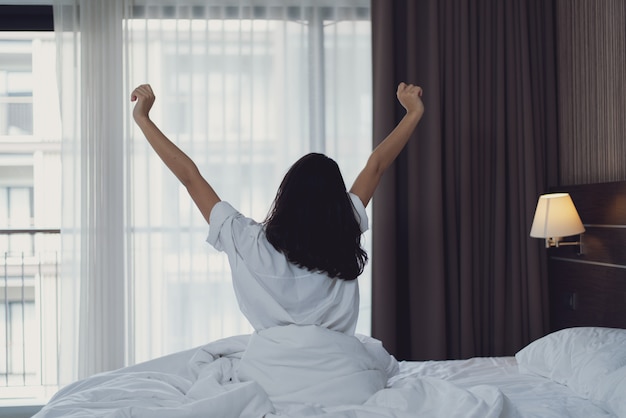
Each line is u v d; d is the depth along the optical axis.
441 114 3.74
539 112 3.80
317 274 1.66
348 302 1.70
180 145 3.85
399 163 3.79
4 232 4.34
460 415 1.50
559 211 3.10
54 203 4.18
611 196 3.01
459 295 3.74
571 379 2.28
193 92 3.87
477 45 3.79
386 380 1.78
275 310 1.65
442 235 3.68
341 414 1.48
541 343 2.59
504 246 3.72
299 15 3.92
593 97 3.37
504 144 3.75
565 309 3.49
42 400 4.04
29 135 4.97
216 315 3.85
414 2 3.73
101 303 3.75
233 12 3.89
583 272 3.29
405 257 3.78
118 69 3.79
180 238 3.83
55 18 3.74
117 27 3.79
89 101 3.76
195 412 1.46
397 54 3.79
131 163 3.80
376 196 3.70
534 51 3.81
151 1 3.85
